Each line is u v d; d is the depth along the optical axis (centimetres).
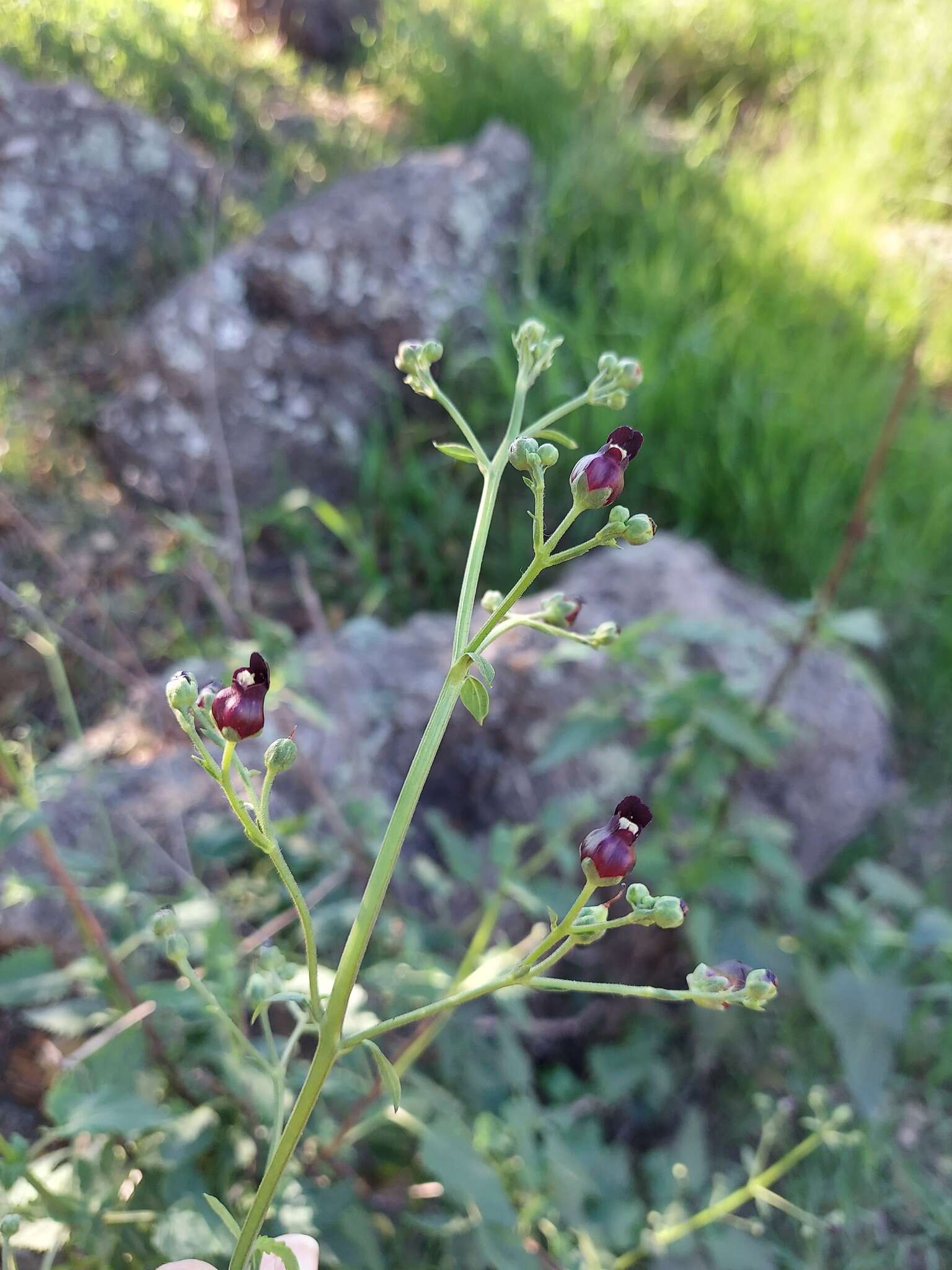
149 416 47
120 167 57
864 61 87
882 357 57
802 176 70
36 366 50
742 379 50
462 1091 25
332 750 32
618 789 32
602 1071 28
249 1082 20
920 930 26
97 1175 19
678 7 90
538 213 60
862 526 27
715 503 47
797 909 28
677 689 26
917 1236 28
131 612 40
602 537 12
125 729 34
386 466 48
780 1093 30
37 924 25
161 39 75
